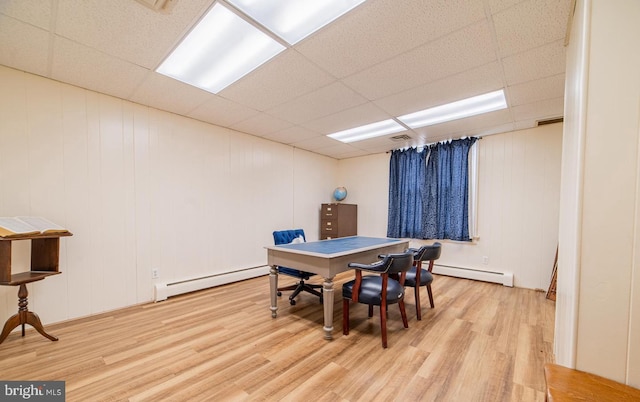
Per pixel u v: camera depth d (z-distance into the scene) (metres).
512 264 3.70
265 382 1.61
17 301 2.19
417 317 2.57
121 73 2.25
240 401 1.45
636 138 0.66
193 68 2.18
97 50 1.92
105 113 2.67
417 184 4.53
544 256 3.48
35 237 1.94
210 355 1.90
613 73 0.68
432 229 4.29
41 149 2.31
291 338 2.17
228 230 3.77
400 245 3.29
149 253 2.98
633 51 0.67
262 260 4.22
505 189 3.76
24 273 2.10
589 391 0.65
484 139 3.94
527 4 1.43
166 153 3.12
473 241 3.99
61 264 2.42
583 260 0.71
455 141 4.11
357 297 2.15
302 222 4.96
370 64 2.06
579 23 0.85
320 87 2.46
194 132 3.38
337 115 3.18
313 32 1.70
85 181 2.55
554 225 3.42
